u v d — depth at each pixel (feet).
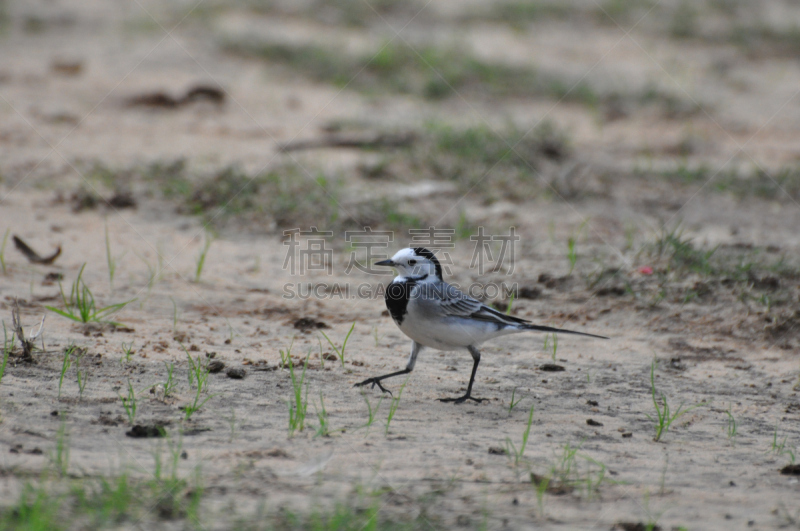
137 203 52.95
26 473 21.68
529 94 87.81
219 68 87.35
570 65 98.84
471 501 21.95
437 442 26.03
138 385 28.91
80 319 35.19
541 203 57.41
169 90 78.54
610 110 84.12
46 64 83.41
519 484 23.20
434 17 113.91
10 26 95.61
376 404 29.25
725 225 54.03
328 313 39.52
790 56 108.37
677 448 26.53
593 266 45.62
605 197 58.90
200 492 21.17
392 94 85.25
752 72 101.35
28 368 29.53
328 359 33.68
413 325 30.19
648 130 79.30
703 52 107.86
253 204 53.31
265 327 37.04
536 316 39.99
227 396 28.71
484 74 90.43
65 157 60.23
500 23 114.01
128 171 57.62
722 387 32.63
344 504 21.21
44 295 38.17
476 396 30.81
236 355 33.06
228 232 49.96
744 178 63.72
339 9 112.57
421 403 29.73
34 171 57.06
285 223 51.39
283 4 112.68
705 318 39.73
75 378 29.01
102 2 108.68
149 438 24.75
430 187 58.95
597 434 27.45
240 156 63.05
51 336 33.22
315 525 19.72
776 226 54.13
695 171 64.75
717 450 26.53
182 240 48.03
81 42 92.07
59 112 70.49
